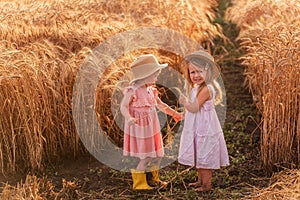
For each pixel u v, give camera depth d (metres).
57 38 6.58
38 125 5.48
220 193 5.12
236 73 7.86
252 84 6.92
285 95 5.34
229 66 8.09
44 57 5.77
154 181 5.32
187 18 7.11
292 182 5.06
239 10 7.96
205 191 5.16
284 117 5.39
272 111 5.38
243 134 6.20
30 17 6.88
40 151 5.51
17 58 5.70
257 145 5.98
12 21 6.68
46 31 6.64
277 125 5.38
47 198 5.14
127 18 7.10
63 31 6.53
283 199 4.69
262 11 7.50
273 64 5.48
